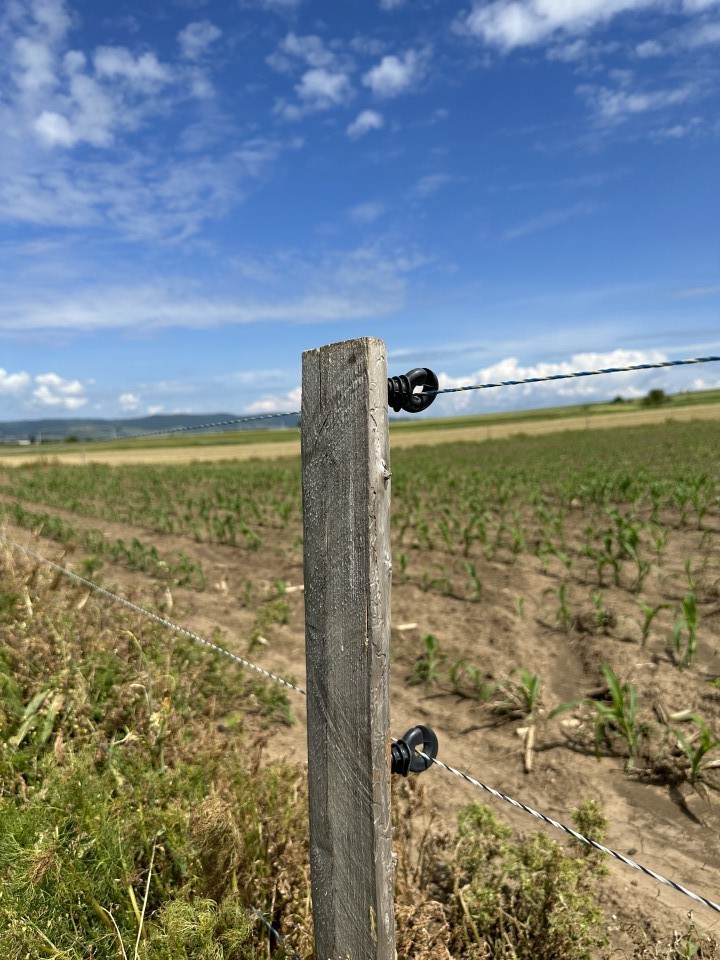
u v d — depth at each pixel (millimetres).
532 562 8250
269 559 9578
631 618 5789
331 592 1628
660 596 6480
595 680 4863
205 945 1866
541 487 15336
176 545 11195
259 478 21703
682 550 8352
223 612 6926
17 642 4105
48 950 1869
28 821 2293
